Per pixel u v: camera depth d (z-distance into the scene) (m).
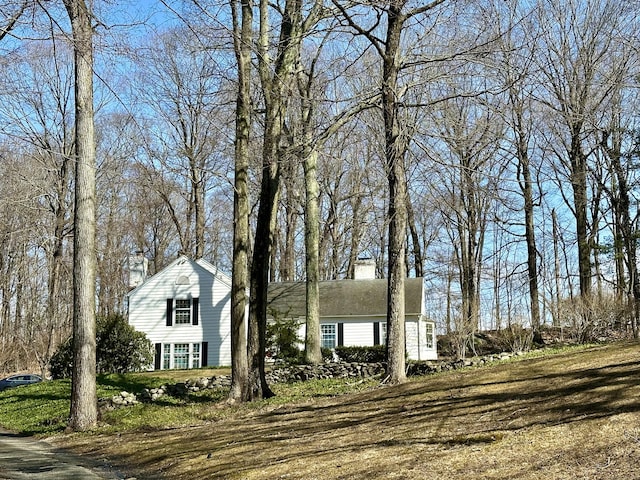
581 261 28.75
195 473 10.64
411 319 33.66
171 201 50.62
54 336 36.09
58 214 35.16
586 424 9.12
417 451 9.50
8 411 22.44
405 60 15.97
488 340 27.77
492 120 20.70
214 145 34.22
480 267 36.88
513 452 8.58
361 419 13.00
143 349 29.23
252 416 15.54
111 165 34.28
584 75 24.52
